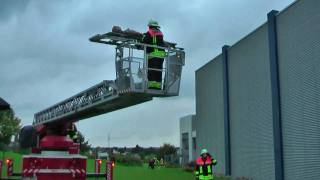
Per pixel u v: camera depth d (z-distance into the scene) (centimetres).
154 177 2611
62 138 1143
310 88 1914
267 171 2345
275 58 2238
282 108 2178
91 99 1010
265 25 2402
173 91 855
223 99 3041
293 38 2073
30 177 1070
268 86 2366
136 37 866
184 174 2991
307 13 1947
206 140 3412
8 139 4066
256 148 2500
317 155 1847
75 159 1103
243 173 2683
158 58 845
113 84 885
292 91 2077
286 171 2119
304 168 1947
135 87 823
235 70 2856
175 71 861
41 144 1129
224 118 3011
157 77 844
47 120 1258
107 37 855
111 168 1229
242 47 2739
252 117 2572
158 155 6975
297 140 2019
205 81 3456
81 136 1284
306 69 1948
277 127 2197
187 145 5728
